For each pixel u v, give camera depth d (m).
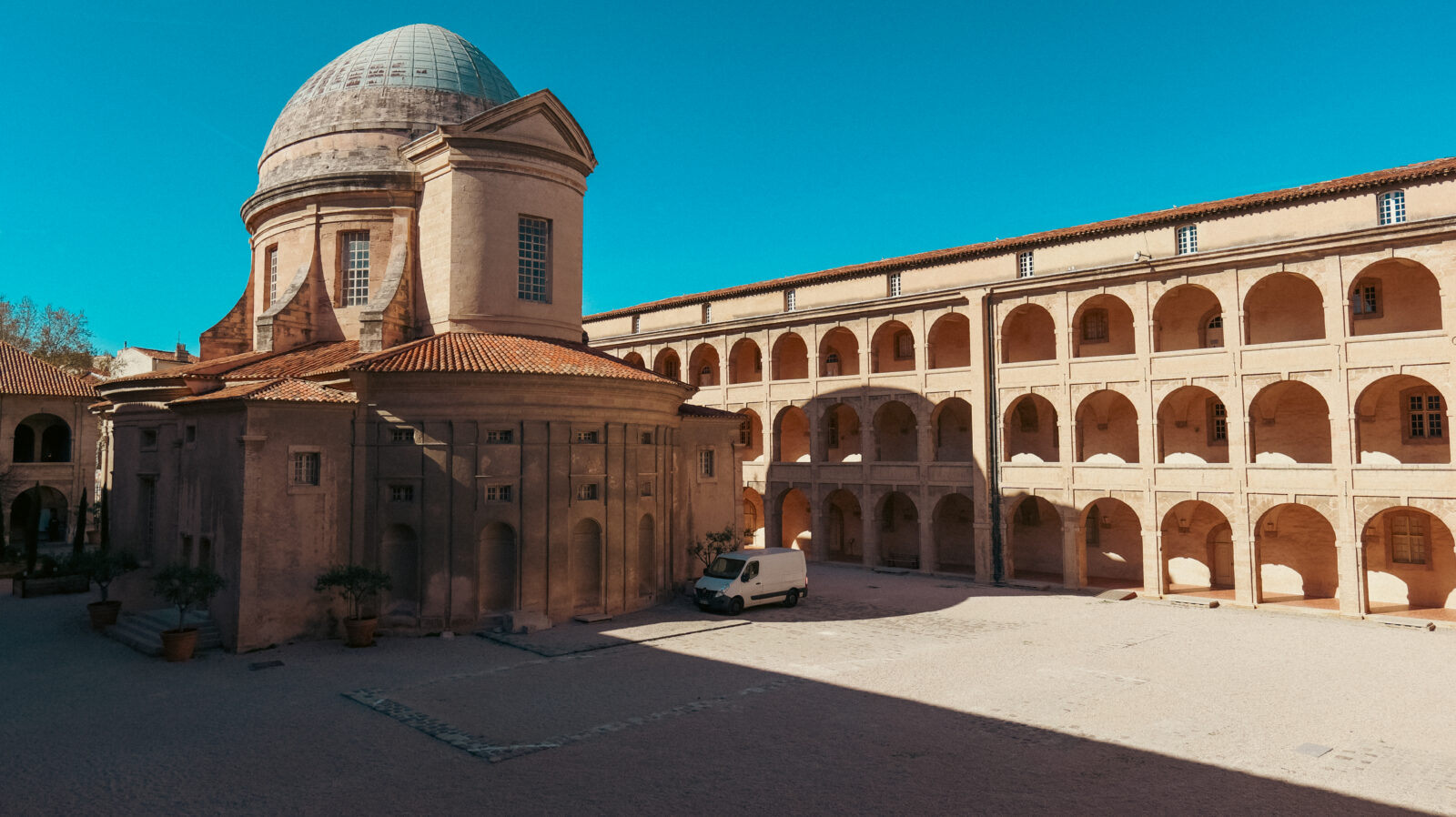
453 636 29.33
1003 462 43.97
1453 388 32.19
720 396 57.34
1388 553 37.53
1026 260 44.16
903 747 18.25
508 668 25.02
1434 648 28.64
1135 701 21.97
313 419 28.91
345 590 28.59
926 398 47.00
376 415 30.17
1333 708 21.39
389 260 37.16
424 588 29.62
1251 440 37.03
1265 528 41.12
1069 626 32.31
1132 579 45.03
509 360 31.38
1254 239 37.03
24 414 55.16
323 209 38.22
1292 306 38.72
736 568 35.31
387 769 16.80
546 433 31.50
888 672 24.78
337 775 16.45
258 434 27.52
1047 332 46.19
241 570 26.94
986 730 19.50
